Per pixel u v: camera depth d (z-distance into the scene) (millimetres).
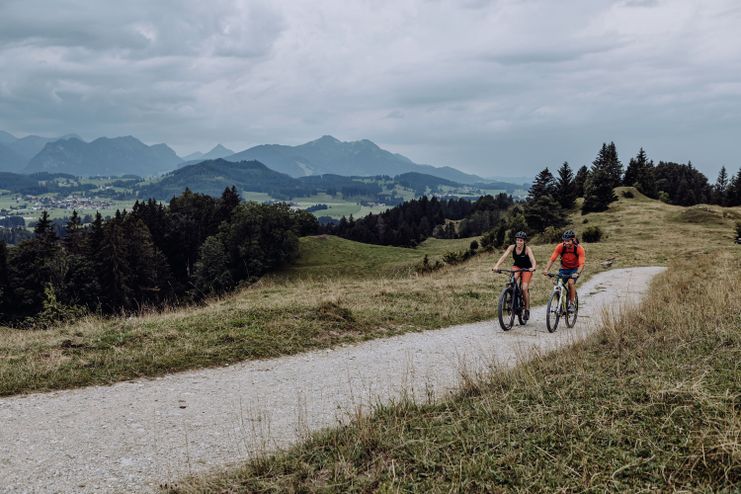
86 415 6551
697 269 24031
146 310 15641
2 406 6781
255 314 12445
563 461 4254
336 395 7543
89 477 4898
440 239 164750
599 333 10148
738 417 4488
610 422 4953
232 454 5449
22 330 14383
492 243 65062
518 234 12711
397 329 12477
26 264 70625
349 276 85875
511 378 7039
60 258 70562
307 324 11812
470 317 14234
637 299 18391
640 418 4996
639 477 3965
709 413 4766
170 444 5699
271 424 6340
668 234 64062
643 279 26438
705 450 4109
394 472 4348
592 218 85438
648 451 4309
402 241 147500
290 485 4441
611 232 69250
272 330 11180
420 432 5348
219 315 12461
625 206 93375
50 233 76562
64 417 6461
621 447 4457
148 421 6398
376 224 173625
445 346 10828
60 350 9352
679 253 43094
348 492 4215
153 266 83062
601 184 97000
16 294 67062
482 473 4246
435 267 41281
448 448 4820
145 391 7605
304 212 130000
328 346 10688
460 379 8008
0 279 68125
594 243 56938
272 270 92250
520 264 12961
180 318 12406
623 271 31703
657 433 4578
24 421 6281
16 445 5570
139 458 5328
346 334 11633
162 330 10914
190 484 4656
